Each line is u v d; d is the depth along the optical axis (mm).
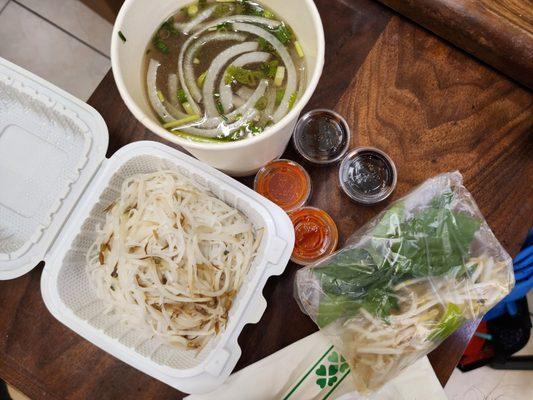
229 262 364
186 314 351
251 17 331
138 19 305
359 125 390
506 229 374
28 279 379
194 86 334
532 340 604
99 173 356
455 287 343
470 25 357
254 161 339
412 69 391
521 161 380
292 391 365
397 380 358
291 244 336
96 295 366
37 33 669
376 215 377
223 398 358
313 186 390
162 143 365
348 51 394
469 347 575
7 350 372
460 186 358
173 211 355
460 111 386
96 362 370
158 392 368
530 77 367
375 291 345
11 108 395
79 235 350
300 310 371
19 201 384
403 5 375
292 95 326
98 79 662
